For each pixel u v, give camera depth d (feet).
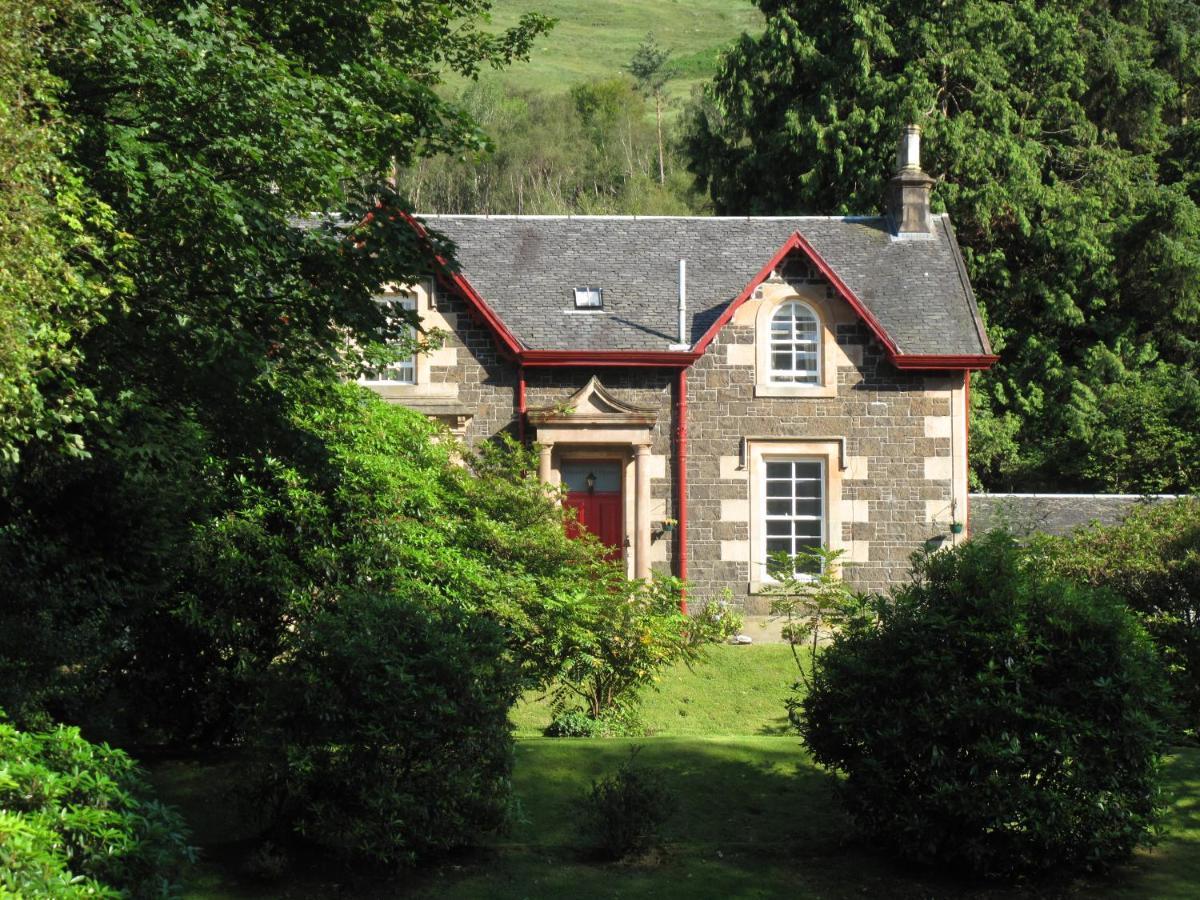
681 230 84.23
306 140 40.01
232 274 40.63
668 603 57.11
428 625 36.60
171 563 41.81
